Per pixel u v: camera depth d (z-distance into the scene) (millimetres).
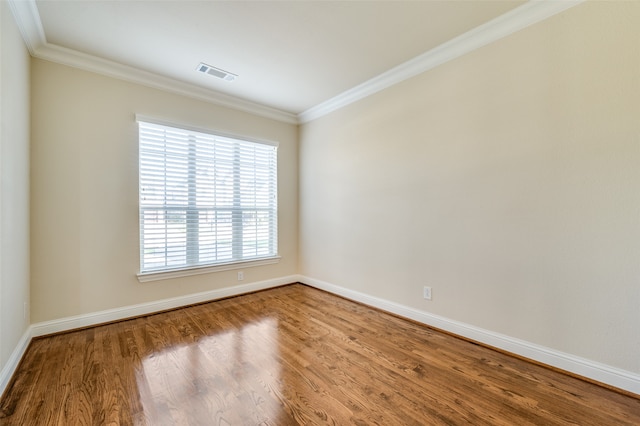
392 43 2414
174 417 1487
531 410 1541
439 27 2207
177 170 3162
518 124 2098
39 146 2387
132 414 1506
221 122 3482
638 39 1640
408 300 2834
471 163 2357
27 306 2246
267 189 3979
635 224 1658
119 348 2223
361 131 3311
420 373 1892
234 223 3633
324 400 1621
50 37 2287
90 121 2631
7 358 1778
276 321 2793
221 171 3514
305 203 4164
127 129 2826
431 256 2643
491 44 2225
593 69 1785
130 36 2289
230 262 3559
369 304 3221
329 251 3770
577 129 1848
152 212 3000
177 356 2104
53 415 1495
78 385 1748
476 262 2338
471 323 2369
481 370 1929
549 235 1967
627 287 1685
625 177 1688
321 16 2066
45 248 2418
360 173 3334
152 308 2982
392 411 1534
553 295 1952
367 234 3256
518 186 2102
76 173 2564
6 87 1738
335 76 2990
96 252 2668
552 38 1935
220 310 3105
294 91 3352
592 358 1799
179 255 3184
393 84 2943
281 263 4125
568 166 1885
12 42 1849
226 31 2232
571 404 1588
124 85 2809
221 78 3020
